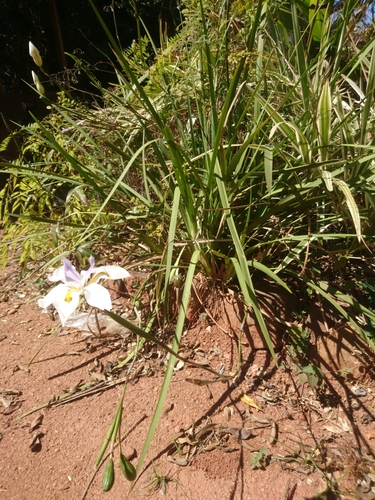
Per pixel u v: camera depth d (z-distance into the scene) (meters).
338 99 0.76
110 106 0.97
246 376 0.66
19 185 0.92
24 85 2.64
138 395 0.64
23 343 0.75
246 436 0.58
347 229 0.72
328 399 0.64
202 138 0.76
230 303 0.70
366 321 0.68
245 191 0.70
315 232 0.75
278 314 0.70
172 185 0.72
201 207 0.71
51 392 0.65
